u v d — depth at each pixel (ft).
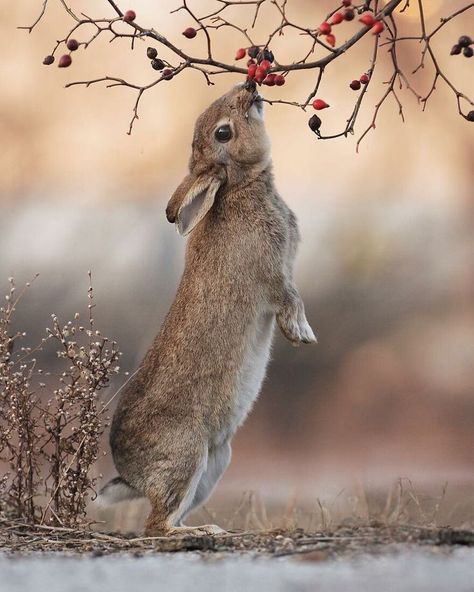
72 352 28.94
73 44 24.85
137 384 29.81
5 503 28.63
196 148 31.42
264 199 31.07
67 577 18.86
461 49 24.58
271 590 17.06
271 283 30.71
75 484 28.19
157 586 17.63
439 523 29.58
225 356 29.71
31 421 29.09
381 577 18.26
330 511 32.73
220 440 29.73
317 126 25.20
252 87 31.01
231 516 34.83
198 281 30.25
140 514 33.63
